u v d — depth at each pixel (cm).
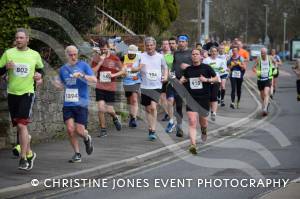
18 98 1405
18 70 1399
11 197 1230
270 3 13312
